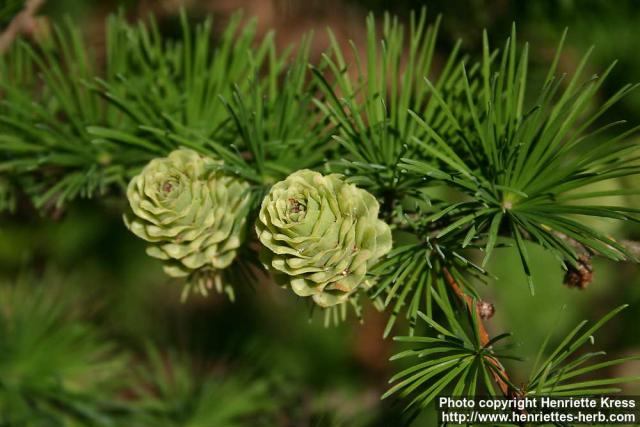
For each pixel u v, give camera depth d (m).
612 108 0.45
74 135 0.37
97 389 0.41
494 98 0.33
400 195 0.34
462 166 0.32
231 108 0.33
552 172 0.32
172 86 0.36
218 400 0.42
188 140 0.33
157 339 0.52
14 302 0.42
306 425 0.42
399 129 0.34
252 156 0.34
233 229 0.33
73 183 0.35
